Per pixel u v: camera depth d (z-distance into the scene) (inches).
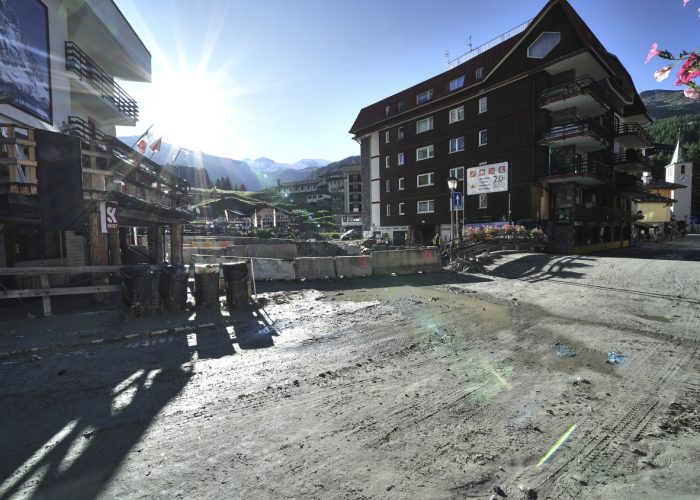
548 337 261.9
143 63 787.4
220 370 203.3
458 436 136.0
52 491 108.3
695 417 148.4
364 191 1759.4
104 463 121.7
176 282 330.3
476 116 1202.0
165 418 151.5
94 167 355.9
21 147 387.5
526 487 107.7
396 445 130.8
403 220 1519.4
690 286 443.2
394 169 1549.0
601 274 546.6
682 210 2652.6
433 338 260.5
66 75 524.1
